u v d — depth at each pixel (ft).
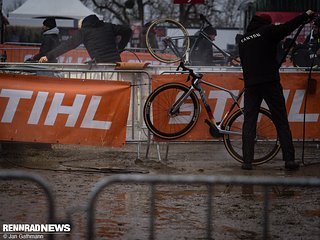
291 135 26.73
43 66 30.01
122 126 27.63
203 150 32.04
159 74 28.27
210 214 12.43
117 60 36.88
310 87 29.22
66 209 19.36
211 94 28.50
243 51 26.68
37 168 26.32
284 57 26.81
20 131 27.61
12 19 71.46
